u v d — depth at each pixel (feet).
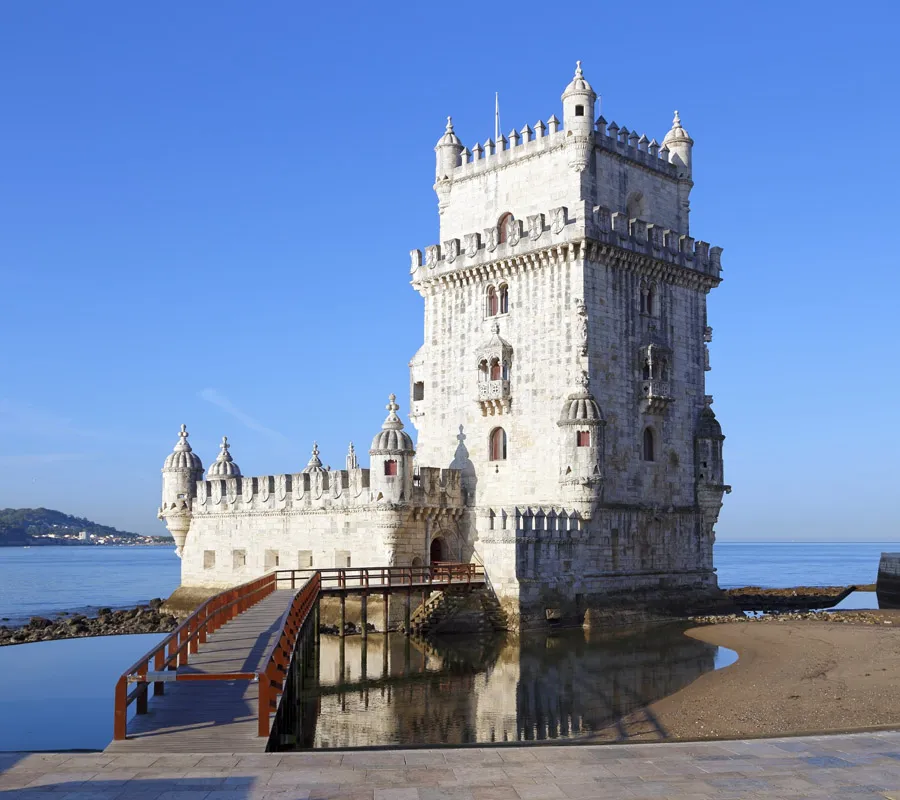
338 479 228.63
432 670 164.04
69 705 157.38
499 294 232.32
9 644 228.02
